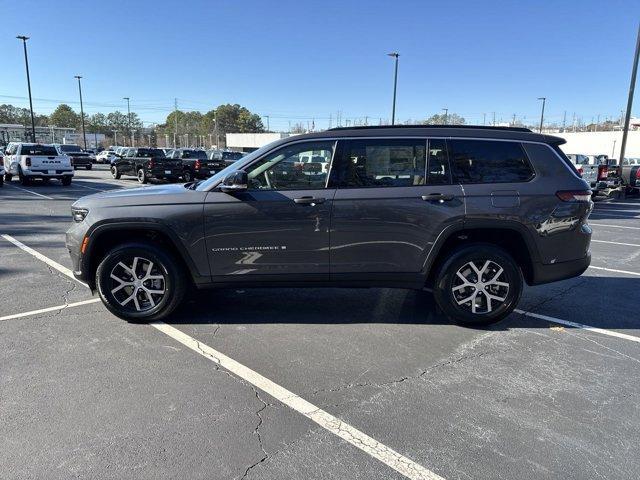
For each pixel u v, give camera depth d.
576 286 6.28
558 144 4.66
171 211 4.40
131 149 39.22
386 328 4.66
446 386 3.53
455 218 4.39
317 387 3.50
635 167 20.47
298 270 4.50
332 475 2.57
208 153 32.28
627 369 3.84
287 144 4.45
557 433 2.96
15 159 21.41
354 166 4.45
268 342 4.30
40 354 3.98
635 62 19.47
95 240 4.50
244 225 4.41
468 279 4.59
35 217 11.69
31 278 6.27
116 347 4.14
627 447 2.82
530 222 4.43
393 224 4.40
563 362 3.95
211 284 4.55
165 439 2.86
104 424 3.00
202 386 3.49
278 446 2.81
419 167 4.47
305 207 4.38
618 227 11.91
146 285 4.64
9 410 3.14
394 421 3.08
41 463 2.63
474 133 4.52
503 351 4.16
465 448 2.80
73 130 102.31
